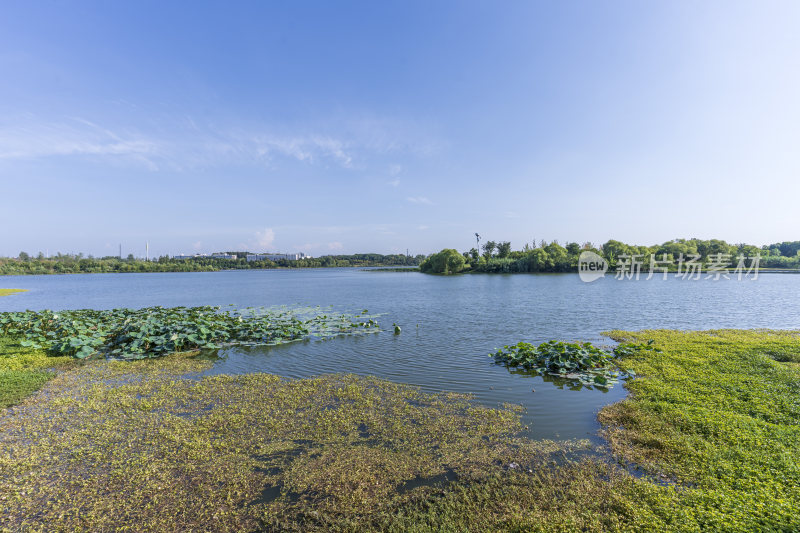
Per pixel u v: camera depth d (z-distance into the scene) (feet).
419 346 62.03
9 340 65.16
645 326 80.59
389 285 224.12
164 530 19.27
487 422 32.27
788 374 40.37
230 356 56.44
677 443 26.45
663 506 19.49
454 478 23.93
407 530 19.06
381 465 25.35
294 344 63.87
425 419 32.96
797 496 19.54
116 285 276.62
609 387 41.06
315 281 289.74
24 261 484.74
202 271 639.76
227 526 19.61
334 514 20.49
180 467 25.05
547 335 70.95
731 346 55.01
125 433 30.07
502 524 19.25
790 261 328.29
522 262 352.69
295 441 28.89
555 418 33.12
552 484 22.76
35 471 24.48
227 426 31.35
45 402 36.86
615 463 25.09
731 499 19.51
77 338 56.70
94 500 21.61
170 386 41.86
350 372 47.88
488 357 54.95
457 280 263.70
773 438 26.25
